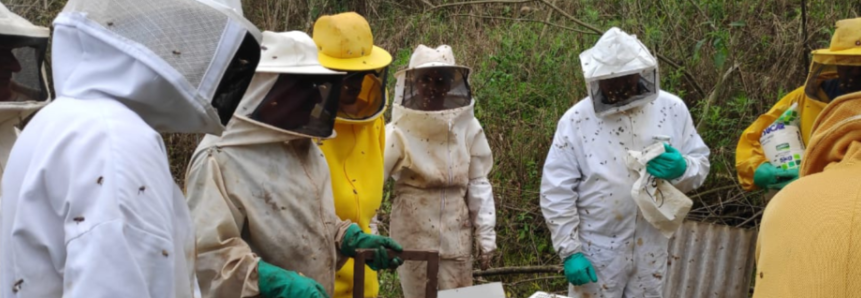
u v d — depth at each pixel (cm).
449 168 365
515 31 700
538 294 282
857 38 323
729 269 430
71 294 134
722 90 551
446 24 771
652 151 340
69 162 142
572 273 363
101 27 151
